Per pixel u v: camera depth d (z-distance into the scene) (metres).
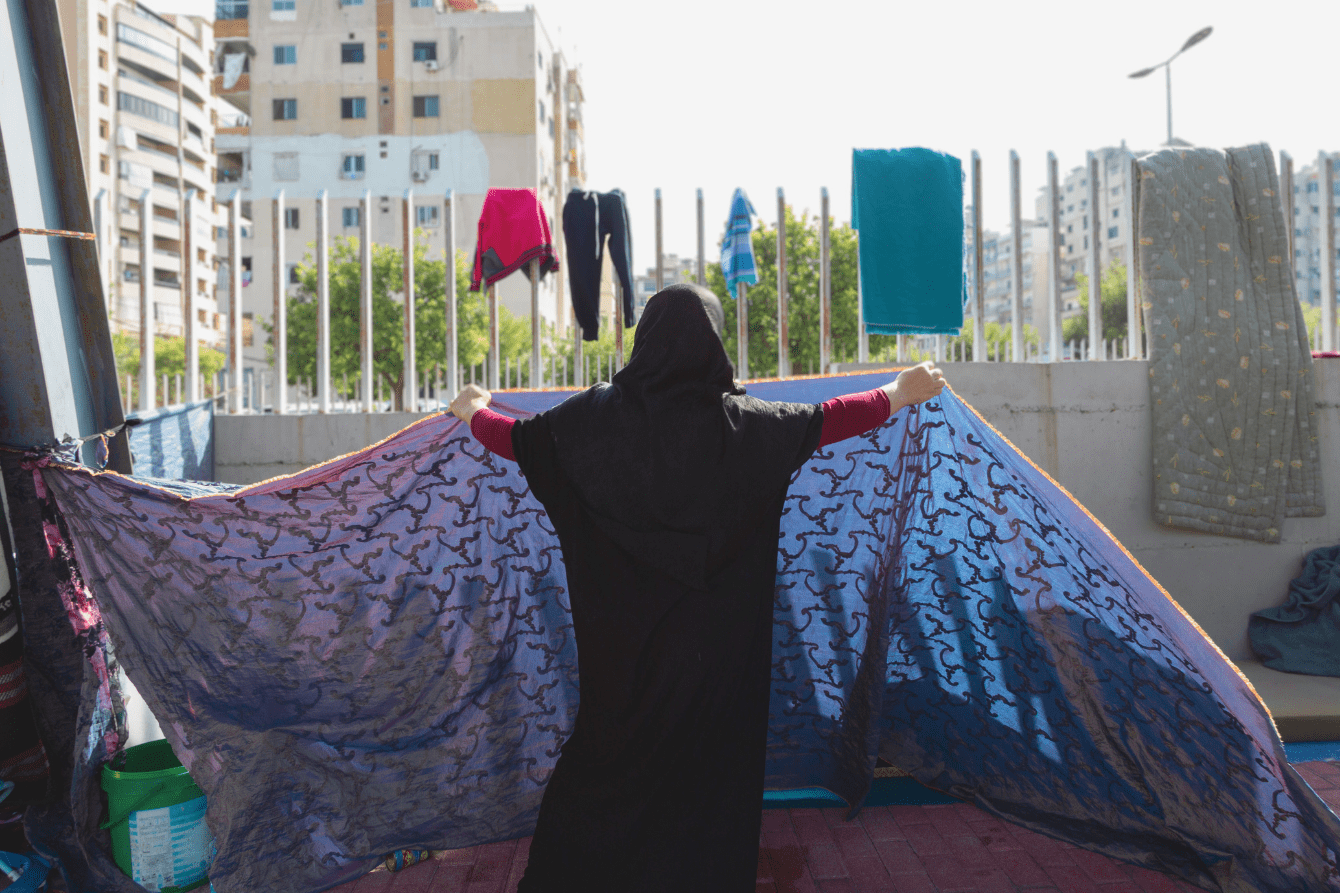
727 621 1.78
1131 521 4.65
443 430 2.41
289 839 2.54
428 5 41.53
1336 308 5.33
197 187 51.62
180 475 3.92
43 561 2.62
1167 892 2.45
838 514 2.77
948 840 2.79
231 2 41.34
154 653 2.42
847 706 2.95
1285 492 4.59
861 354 4.95
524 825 2.82
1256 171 4.71
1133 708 2.55
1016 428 4.59
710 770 1.77
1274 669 4.38
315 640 2.53
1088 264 5.04
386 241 40.59
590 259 5.25
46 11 2.71
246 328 37.81
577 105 50.41
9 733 2.55
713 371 1.80
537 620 2.73
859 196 4.85
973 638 2.84
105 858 2.54
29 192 2.60
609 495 1.78
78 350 2.78
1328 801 3.02
